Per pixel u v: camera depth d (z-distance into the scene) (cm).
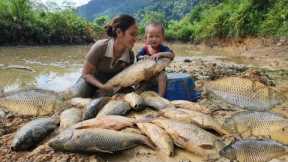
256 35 537
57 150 115
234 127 125
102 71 166
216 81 132
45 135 124
